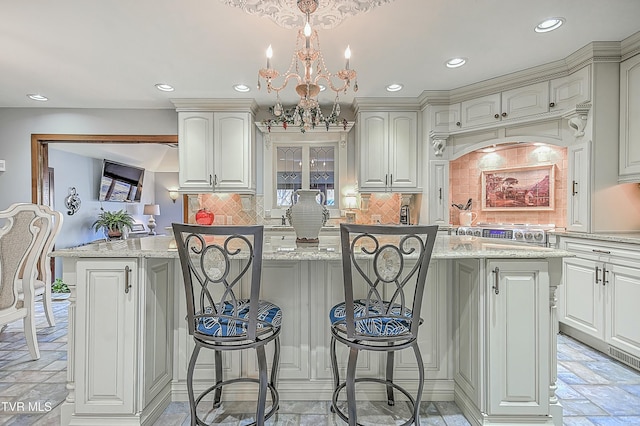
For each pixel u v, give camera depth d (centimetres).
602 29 230
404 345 145
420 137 383
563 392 198
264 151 421
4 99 372
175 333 191
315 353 190
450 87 339
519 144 355
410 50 259
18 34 233
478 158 386
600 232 258
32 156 398
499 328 157
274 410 163
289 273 189
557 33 235
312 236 190
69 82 323
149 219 808
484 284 158
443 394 191
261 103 393
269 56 179
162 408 180
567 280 274
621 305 229
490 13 210
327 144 431
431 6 202
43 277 298
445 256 151
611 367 228
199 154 380
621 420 172
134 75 306
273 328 153
